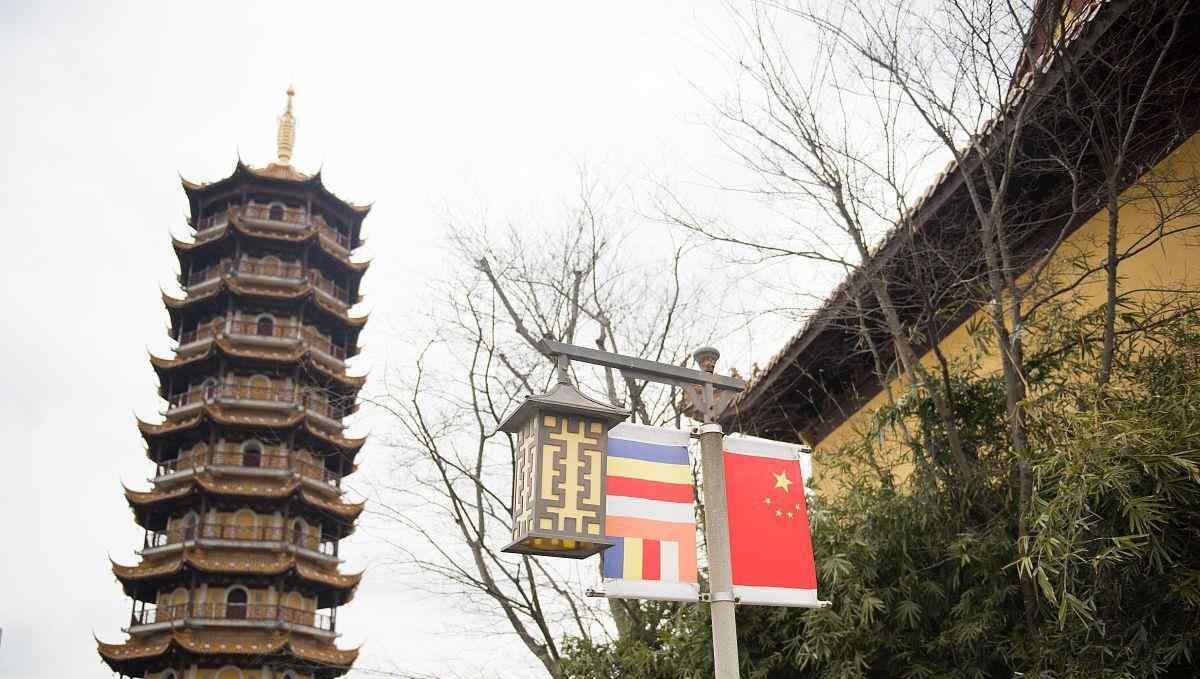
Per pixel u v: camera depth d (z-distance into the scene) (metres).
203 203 44.88
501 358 15.39
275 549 36.75
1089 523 6.00
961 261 9.28
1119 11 7.55
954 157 9.06
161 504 37.59
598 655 11.09
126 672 35.53
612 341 15.67
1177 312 7.70
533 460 5.02
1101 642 6.28
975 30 7.81
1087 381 7.76
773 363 12.89
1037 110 8.41
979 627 7.20
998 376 8.57
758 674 8.28
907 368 8.76
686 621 9.57
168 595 36.53
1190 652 5.98
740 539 5.40
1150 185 8.34
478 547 13.85
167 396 40.78
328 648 37.16
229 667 34.66
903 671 7.85
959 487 8.16
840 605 8.09
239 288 40.34
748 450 5.68
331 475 39.16
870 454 9.30
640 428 5.45
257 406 38.91
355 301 45.94
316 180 44.16
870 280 8.84
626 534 5.14
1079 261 9.36
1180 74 8.38
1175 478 5.82
